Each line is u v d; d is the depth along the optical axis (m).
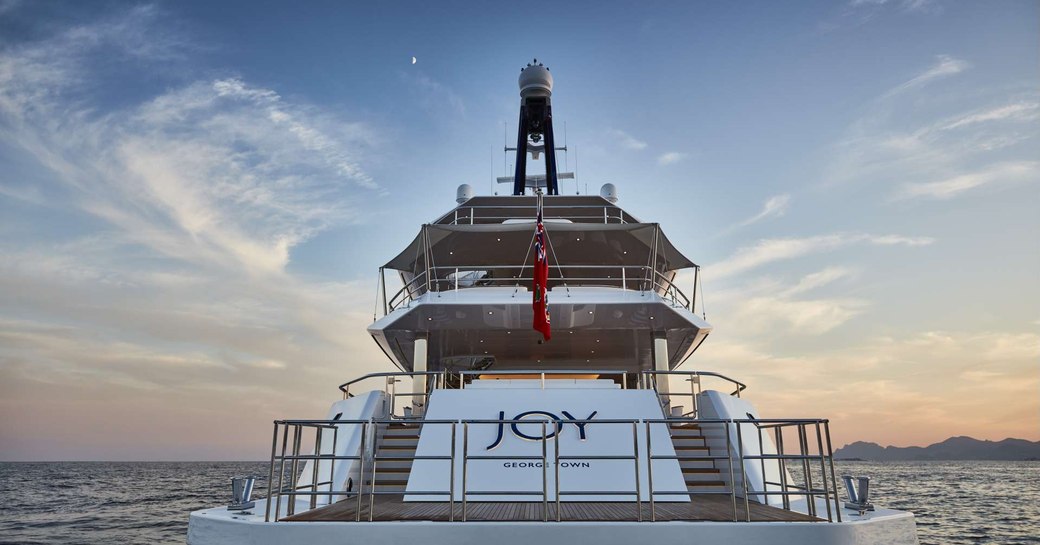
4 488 67.25
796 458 7.55
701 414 13.02
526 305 15.16
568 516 7.76
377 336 17.53
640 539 6.73
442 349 18.80
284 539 6.85
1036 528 34.00
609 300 15.12
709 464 11.87
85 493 59.31
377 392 12.28
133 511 39.94
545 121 21.73
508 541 6.72
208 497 53.56
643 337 17.33
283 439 7.61
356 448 10.91
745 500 7.12
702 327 15.91
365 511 8.41
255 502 10.09
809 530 6.85
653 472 10.30
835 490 7.37
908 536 7.91
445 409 11.42
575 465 10.28
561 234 16.94
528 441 10.73
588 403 11.59
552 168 21.52
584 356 19.62
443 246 17.70
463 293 15.37
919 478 106.06
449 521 7.05
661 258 18.09
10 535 28.09
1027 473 129.62
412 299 16.62
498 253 18.11
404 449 12.24
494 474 10.17
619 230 16.59
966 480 97.50
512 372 12.31
